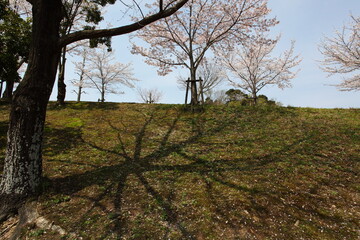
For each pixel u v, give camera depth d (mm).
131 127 9531
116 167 5945
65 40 4520
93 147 7410
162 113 11438
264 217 3773
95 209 4117
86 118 10727
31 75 4281
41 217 3918
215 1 11812
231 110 11375
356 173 5289
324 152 6586
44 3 4230
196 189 4699
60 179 5230
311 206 4066
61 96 12898
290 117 10258
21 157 4262
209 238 3324
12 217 4059
